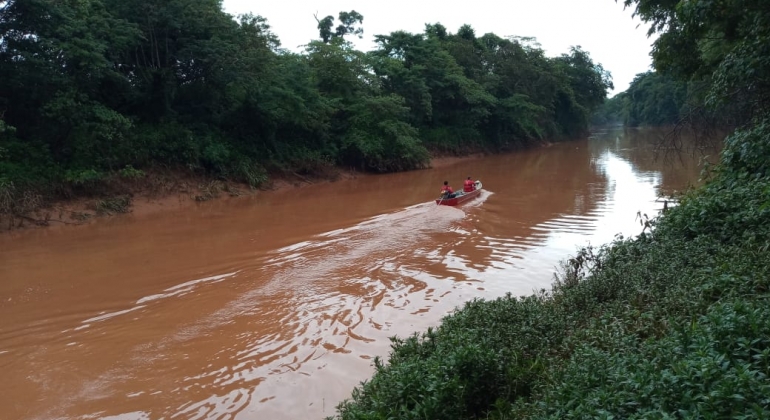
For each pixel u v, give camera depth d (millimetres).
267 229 18234
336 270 13133
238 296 11375
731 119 13727
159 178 23641
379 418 4977
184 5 23516
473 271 12789
